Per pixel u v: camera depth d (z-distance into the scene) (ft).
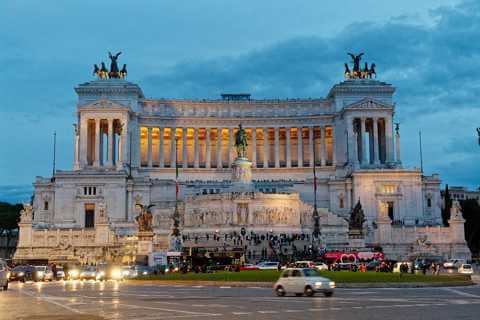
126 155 555.69
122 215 506.89
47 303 147.64
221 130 604.90
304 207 464.24
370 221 507.71
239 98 647.97
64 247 409.49
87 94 578.25
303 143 631.97
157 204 483.10
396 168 540.11
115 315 117.29
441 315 111.96
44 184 516.73
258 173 588.50
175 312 122.52
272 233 429.38
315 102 607.78
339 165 579.48
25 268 286.66
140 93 595.47
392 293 175.63
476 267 394.73
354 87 587.27
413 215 508.12
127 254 384.47
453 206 439.63
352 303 140.05
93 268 307.99
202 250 408.05
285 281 171.01
